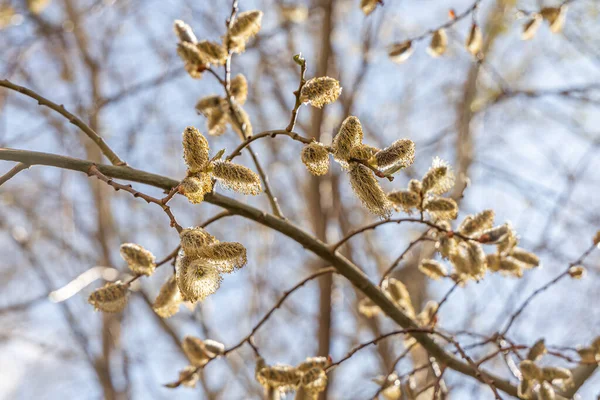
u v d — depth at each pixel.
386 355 5.67
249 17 3.08
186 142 2.22
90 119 7.18
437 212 2.79
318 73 5.77
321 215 5.78
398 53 4.22
